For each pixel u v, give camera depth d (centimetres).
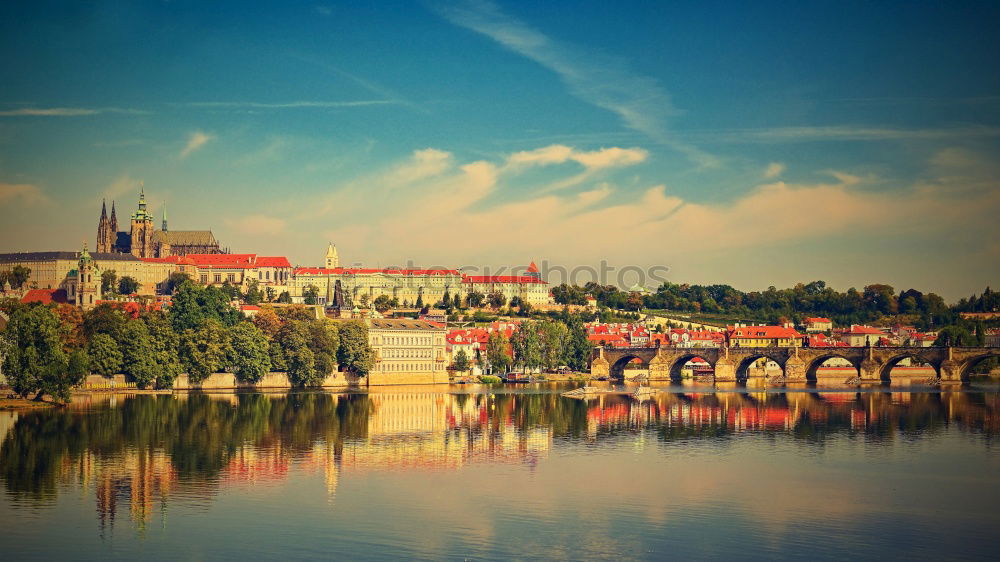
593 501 19275
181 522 17488
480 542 16525
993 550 16488
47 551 15825
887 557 16100
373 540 16562
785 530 17450
